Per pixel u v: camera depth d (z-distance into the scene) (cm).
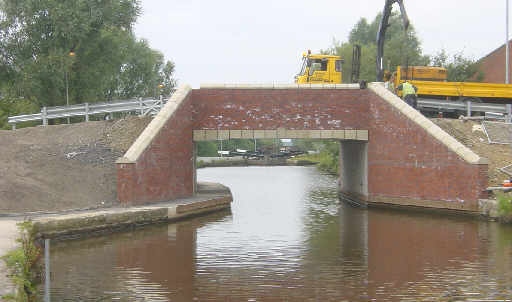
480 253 1450
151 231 1870
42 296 1063
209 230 1900
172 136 2344
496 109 2820
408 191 2339
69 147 2505
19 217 1703
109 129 2694
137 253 1493
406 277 1209
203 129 2530
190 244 1627
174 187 2375
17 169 2084
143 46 5603
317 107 2533
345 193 3025
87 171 2253
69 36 3675
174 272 1273
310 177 5359
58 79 3647
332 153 6481
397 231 1836
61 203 1928
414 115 2306
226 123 2528
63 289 1126
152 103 2925
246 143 12875
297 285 1150
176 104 2377
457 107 2862
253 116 2528
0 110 4078
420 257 1417
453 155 2134
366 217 2217
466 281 1170
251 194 3459
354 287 1134
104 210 1930
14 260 983
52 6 3653
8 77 3816
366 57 5444
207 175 5797
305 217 2255
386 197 2459
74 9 3697
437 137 2195
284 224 2048
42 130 2744
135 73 5528
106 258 1427
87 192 2088
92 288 1134
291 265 1342
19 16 3669
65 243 1638
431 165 2228
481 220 2019
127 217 1889
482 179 2053
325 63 3080
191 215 2225
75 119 4431
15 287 823
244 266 1336
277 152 9569
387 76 3181
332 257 1434
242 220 2164
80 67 4047
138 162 2091
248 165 8619
